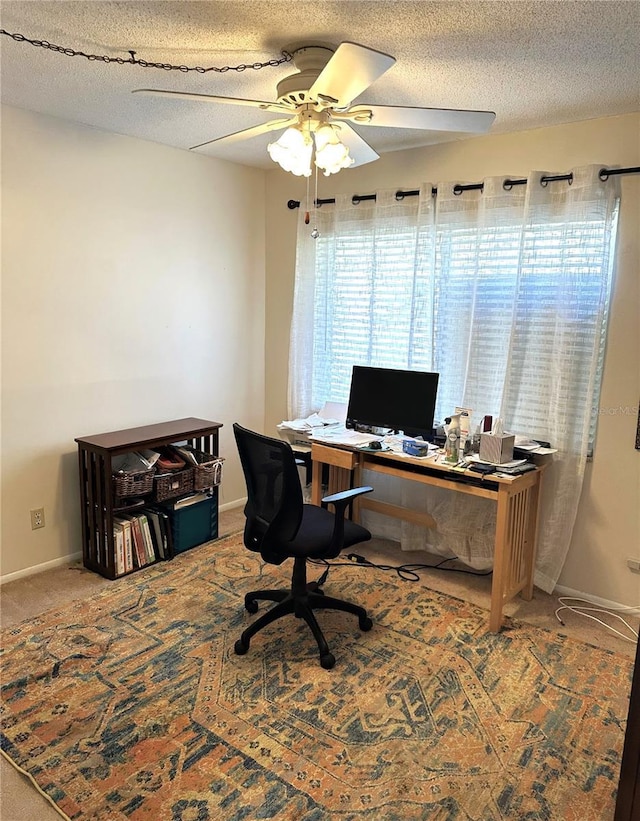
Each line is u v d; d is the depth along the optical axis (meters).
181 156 3.46
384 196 3.32
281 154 2.08
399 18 1.76
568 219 2.71
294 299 3.81
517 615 2.78
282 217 3.96
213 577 3.07
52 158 2.87
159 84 2.38
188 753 1.86
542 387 2.90
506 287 2.96
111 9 1.74
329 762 1.84
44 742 1.89
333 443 3.10
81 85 2.41
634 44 1.90
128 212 3.24
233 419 4.09
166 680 2.22
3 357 2.82
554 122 2.74
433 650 2.46
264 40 1.95
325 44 1.95
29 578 3.02
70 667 2.28
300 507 2.29
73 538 3.22
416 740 1.94
